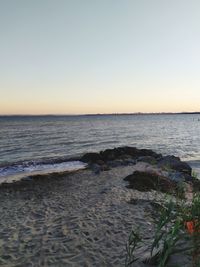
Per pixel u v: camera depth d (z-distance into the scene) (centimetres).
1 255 822
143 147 4578
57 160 3122
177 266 495
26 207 1313
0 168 2683
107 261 749
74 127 9875
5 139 5316
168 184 1666
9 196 1546
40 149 4097
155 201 1223
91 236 930
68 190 1658
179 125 11881
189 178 1995
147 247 646
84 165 2862
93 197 1441
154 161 2748
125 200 1354
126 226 1002
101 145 4747
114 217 1102
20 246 878
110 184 1747
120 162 2756
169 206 634
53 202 1384
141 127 10125
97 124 12581
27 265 760
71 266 741
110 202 1326
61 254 812
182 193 963
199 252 490
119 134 6900
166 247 520
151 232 920
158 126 10925
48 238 930
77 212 1192
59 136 6125
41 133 6912
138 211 1166
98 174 2155
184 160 3362
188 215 589
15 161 3094
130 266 563
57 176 2128
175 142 5300
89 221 1070
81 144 4803
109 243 867
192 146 4716
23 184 1850
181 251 502
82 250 829
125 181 1808
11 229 1027
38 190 1684
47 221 1100
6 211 1258
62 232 976
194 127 10344
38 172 2517
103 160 3059
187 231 519
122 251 801
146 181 1691
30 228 1030
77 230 987
